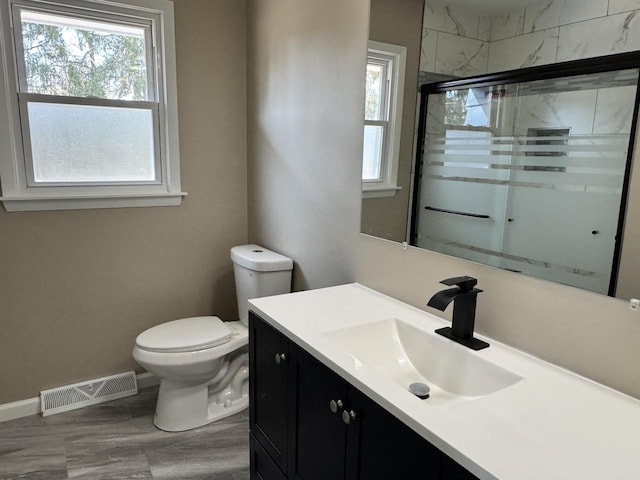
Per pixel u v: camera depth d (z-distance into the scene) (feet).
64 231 7.67
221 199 9.09
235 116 8.95
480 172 4.57
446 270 5.04
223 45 8.56
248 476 6.48
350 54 6.11
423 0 5.01
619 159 3.46
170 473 6.49
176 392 7.43
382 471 3.53
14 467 6.52
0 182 7.06
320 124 6.86
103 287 8.18
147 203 8.29
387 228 5.81
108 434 7.34
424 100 5.12
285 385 4.89
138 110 8.13
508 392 3.55
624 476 2.63
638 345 3.49
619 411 3.33
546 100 3.91
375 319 5.03
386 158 5.71
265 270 7.63
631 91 3.35
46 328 7.79
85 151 7.80
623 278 3.54
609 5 3.43
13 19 6.91
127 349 8.60
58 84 7.43
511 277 4.36
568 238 3.86
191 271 9.02
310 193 7.26
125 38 7.85
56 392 7.94
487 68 4.39
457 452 2.81
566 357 3.97
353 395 3.78
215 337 7.36
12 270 7.36
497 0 4.25
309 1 6.82
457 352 4.39
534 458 2.75
